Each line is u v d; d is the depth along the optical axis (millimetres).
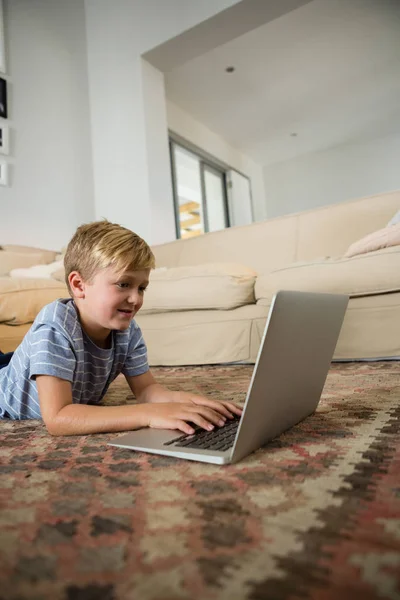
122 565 315
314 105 5445
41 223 3369
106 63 3727
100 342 885
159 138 3627
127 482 490
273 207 7211
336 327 774
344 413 792
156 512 404
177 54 3562
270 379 560
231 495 436
